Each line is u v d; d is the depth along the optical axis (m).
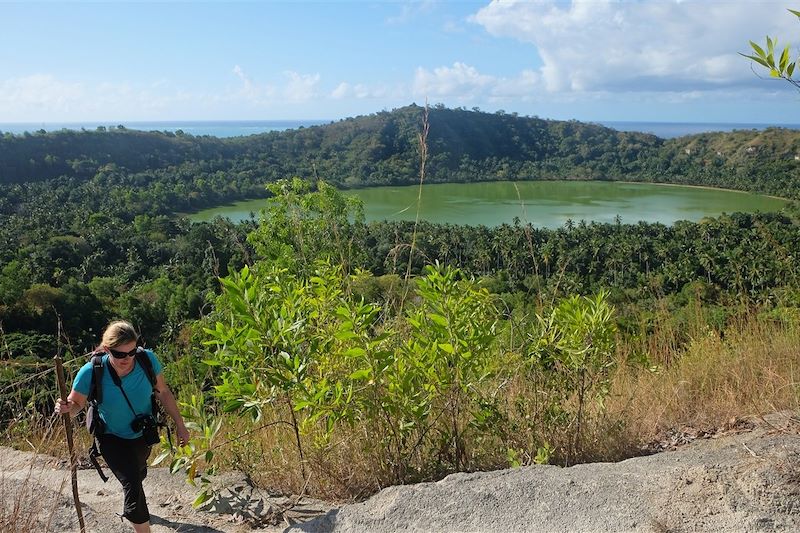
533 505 2.96
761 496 2.71
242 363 3.63
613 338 4.23
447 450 3.92
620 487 3.02
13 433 4.50
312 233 7.95
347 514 3.10
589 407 4.38
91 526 3.36
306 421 3.71
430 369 3.64
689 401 4.52
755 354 5.13
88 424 3.22
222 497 3.69
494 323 4.01
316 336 3.83
